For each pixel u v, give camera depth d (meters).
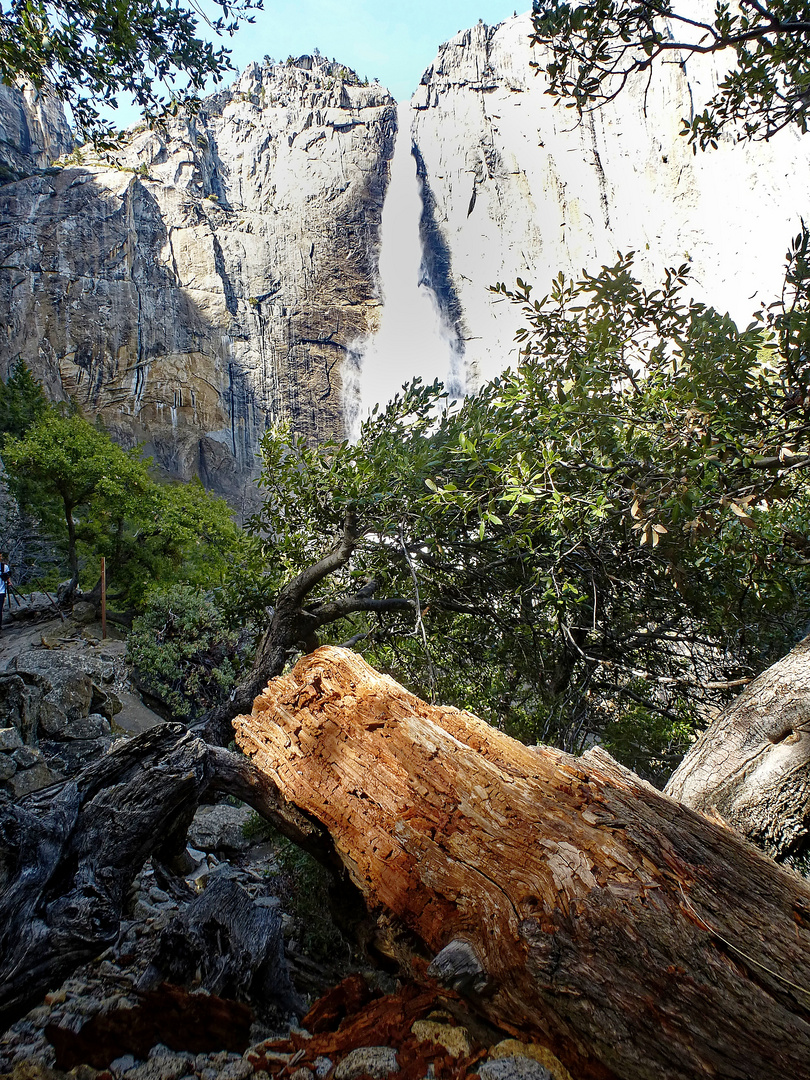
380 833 2.60
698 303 4.68
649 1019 1.80
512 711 6.78
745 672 5.79
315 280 79.25
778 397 4.11
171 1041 2.39
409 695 3.00
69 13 6.05
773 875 2.24
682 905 2.02
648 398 4.53
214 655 12.11
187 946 2.79
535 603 6.48
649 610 6.28
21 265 60.78
